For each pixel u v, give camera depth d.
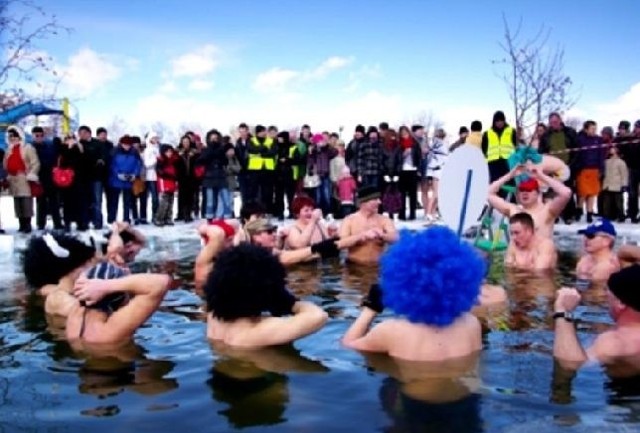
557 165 8.47
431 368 3.49
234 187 14.80
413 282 3.61
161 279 4.24
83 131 12.60
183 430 2.76
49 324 4.72
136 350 3.99
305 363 3.63
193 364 3.67
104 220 14.43
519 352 3.74
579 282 6.11
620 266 5.27
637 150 12.62
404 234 3.86
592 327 4.38
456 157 5.79
